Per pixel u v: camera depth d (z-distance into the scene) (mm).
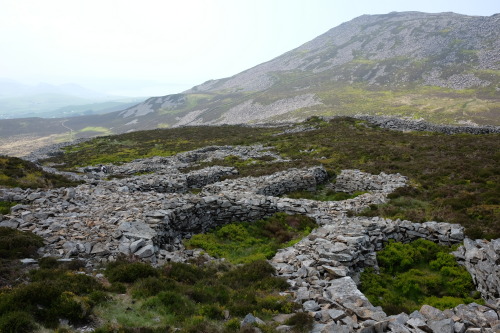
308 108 187500
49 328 7508
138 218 15258
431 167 29281
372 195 22938
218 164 39906
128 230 13984
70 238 13055
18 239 11828
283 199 20547
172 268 11648
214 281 11391
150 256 12500
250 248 16172
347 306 9062
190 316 8828
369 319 8297
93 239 13086
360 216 19172
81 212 16219
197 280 11406
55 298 8250
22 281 9562
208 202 18266
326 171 31375
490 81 180875
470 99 157500
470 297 11953
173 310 8977
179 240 15867
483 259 12055
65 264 11086
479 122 114750
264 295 10383
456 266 13359
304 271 11969
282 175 28375
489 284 11219
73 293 8828
